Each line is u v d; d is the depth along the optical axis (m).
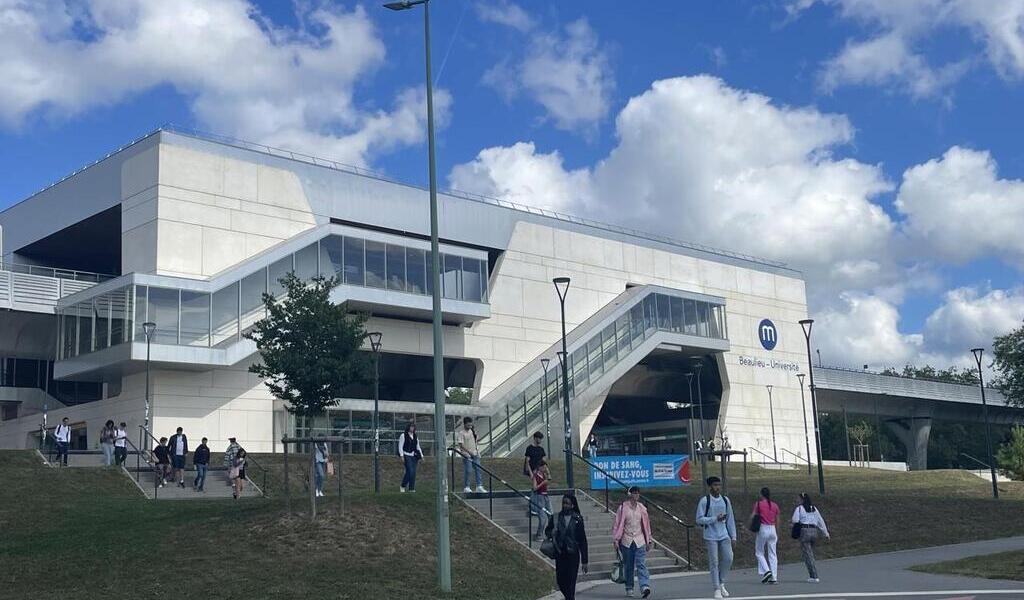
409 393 59.22
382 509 21.69
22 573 17.62
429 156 18.14
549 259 62.03
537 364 58.47
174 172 45.56
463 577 18.12
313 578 17.12
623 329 61.47
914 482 51.28
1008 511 37.56
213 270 46.00
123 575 17.31
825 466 72.31
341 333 27.42
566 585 14.69
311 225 50.00
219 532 20.17
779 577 20.47
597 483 28.31
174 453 31.88
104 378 45.38
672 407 77.38
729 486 39.59
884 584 18.38
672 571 22.92
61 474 30.14
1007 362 56.56
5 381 51.94
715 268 73.62
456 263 54.03
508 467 40.34
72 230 51.41
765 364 75.81
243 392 45.28
